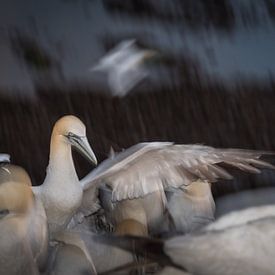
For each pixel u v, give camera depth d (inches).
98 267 455.8
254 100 689.6
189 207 506.6
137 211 503.2
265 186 599.8
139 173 499.2
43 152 644.1
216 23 752.3
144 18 748.6
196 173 501.7
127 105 662.5
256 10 766.5
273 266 363.6
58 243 478.9
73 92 677.9
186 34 738.2
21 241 455.5
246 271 363.6
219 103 681.6
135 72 661.9
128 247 390.0
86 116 661.9
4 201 465.4
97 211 507.8
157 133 658.2
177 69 694.5
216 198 552.7
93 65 706.8
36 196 486.6
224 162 512.4
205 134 665.0
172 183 501.7
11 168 487.2
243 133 669.3
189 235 376.2
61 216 495.2
